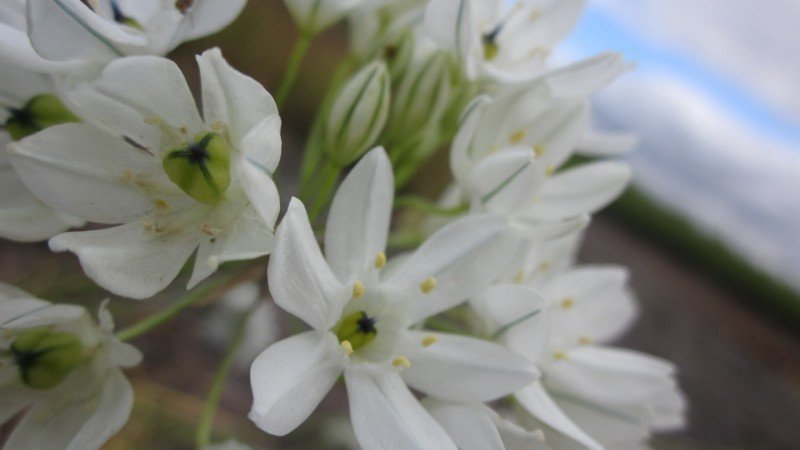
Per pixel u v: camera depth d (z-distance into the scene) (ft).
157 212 0.16
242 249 0.15
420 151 0.21
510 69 0.22
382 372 0.16
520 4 0.23
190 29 0.16
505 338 0.18
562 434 0.19
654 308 0.88
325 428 0.34
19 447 0.16
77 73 0.16
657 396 0.22
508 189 0.18
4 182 0.17
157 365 0.35
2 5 0.17
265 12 0.61
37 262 0.32
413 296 0.17
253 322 0.35
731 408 0.70
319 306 0.15
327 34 0.67
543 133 0.20
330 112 0.19
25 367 0.16
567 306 0.24
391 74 0.21
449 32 0.20
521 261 0.19
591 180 0.21
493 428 0.15
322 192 0.19
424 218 0.24
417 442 0.15
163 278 0.15
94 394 0.16
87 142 0.15
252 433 0.34
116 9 0.18
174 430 0.33
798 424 0.73
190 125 0.16
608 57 0.19
